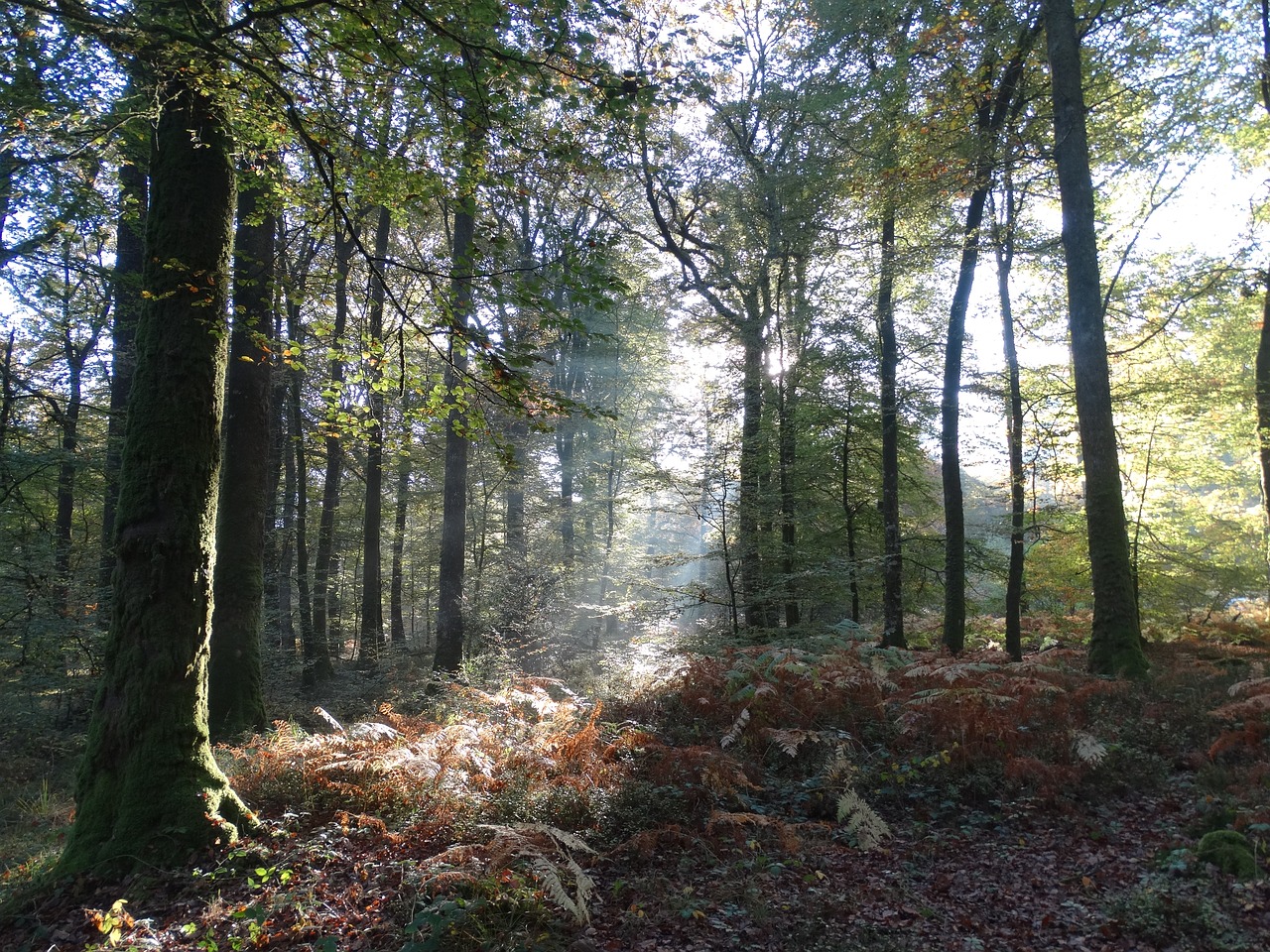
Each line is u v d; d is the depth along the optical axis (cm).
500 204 708
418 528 2839
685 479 1545
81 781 561
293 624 2220
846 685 812
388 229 1606
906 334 1572
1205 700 791
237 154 675
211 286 592
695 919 453
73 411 1488
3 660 1186
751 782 673
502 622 1569
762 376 1630
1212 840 490
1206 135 1430
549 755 683
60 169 900
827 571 1468
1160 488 1714
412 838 555
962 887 497
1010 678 806
